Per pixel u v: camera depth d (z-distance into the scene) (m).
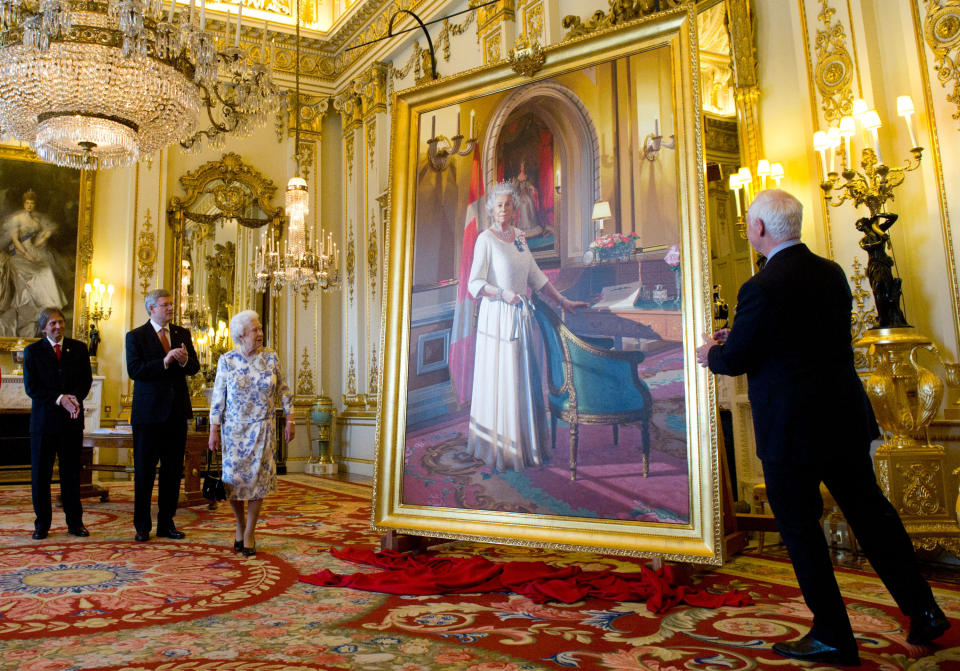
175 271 10.13
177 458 4.77
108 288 9.67
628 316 3.57
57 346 4.86
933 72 4.26
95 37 5.30
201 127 10.59
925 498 3.78
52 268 9.38
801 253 2.43
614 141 3.74
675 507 3.28
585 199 3.79
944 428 4.03
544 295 3.82
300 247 8.56
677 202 3.51
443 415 4.00
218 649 2.39
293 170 11.10
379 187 10.12
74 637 2.54
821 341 2.33
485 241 4.06
